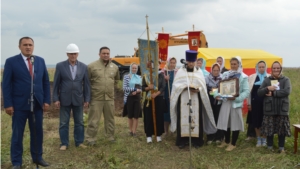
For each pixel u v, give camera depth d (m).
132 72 7.38
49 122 8.74
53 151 6.16
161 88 6.75
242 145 6.43
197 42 7.89
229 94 5.98
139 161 5.65
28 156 5.71
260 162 5.40
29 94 5.00
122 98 14.27
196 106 6.38
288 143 6.33
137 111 7.32
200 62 7.66
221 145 6.41
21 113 5.04
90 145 6.48
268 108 5.76
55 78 6.09
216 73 6.77
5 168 5.27
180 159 5.78
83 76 6.27
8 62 4.95
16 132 5.06
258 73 6.52
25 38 4.95
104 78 6.45
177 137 6.49
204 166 5.32
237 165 5.31
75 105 6.19
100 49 6.48
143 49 6.72
